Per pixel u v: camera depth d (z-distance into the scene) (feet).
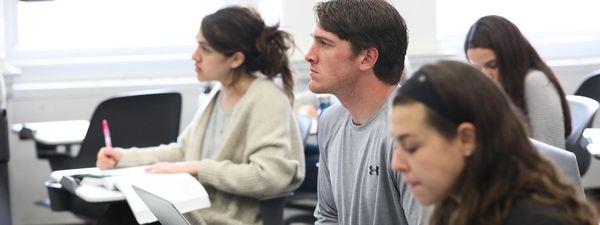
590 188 16.22
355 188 6.29
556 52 16.56
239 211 9.00
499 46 9.76
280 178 8.77
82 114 15.20
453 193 3.84
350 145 6.40
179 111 12.42
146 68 15.74
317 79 6.25
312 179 12.54
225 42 9.04
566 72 16.14
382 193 6.01
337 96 6.29
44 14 15.53
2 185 11.39
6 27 15.31
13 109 14.89
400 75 6.21
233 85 9.27
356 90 6.19
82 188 8.36
